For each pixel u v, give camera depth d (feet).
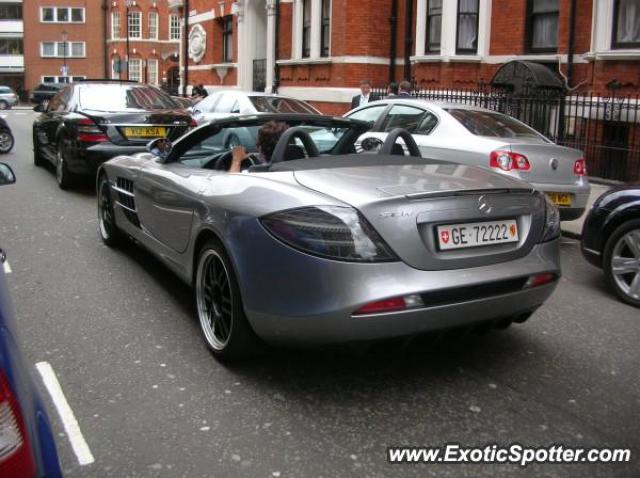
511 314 13.10
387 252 11.69
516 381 13.69
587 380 13.82
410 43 60.75
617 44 41.50
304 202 12.07
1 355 6.63
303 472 10.37
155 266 21.47
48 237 25.14
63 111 35.88
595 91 42.24
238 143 18.92
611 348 15.65
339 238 11.57
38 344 15.21
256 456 10.80
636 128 40.01
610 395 13.16
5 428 6.39
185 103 71.97
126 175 20.44
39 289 19.04
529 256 13.25
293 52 70.79
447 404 12.64
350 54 62.13
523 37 50.93
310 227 11.73
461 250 12.37
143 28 195.11
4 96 165.27
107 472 10.34
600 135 41.88
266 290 12.31
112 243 23.44
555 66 48.65
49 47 212.23
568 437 11.55
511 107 45.75
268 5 74.69
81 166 32.99
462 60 54.19
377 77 62.90
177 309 17.57
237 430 11.59
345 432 11.57
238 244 12.83
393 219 11.81
